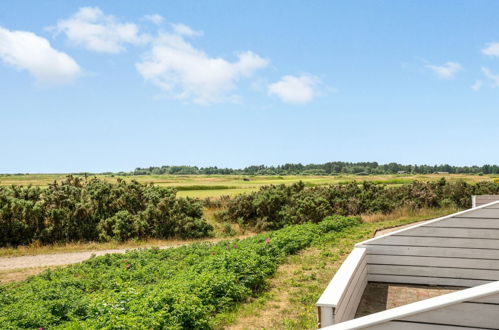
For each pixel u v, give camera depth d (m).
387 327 3.07
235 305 8.31
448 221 6.78
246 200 28.38
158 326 6.53
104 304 7.54
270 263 10.80
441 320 3.01
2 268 16.12
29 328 7.48
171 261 14.02
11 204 21.61
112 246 21.11
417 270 6.95
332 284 4.96
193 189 57.00
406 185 28.91
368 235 16.00
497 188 27.78
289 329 6.70
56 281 11.44
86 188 25.41
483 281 6.59
